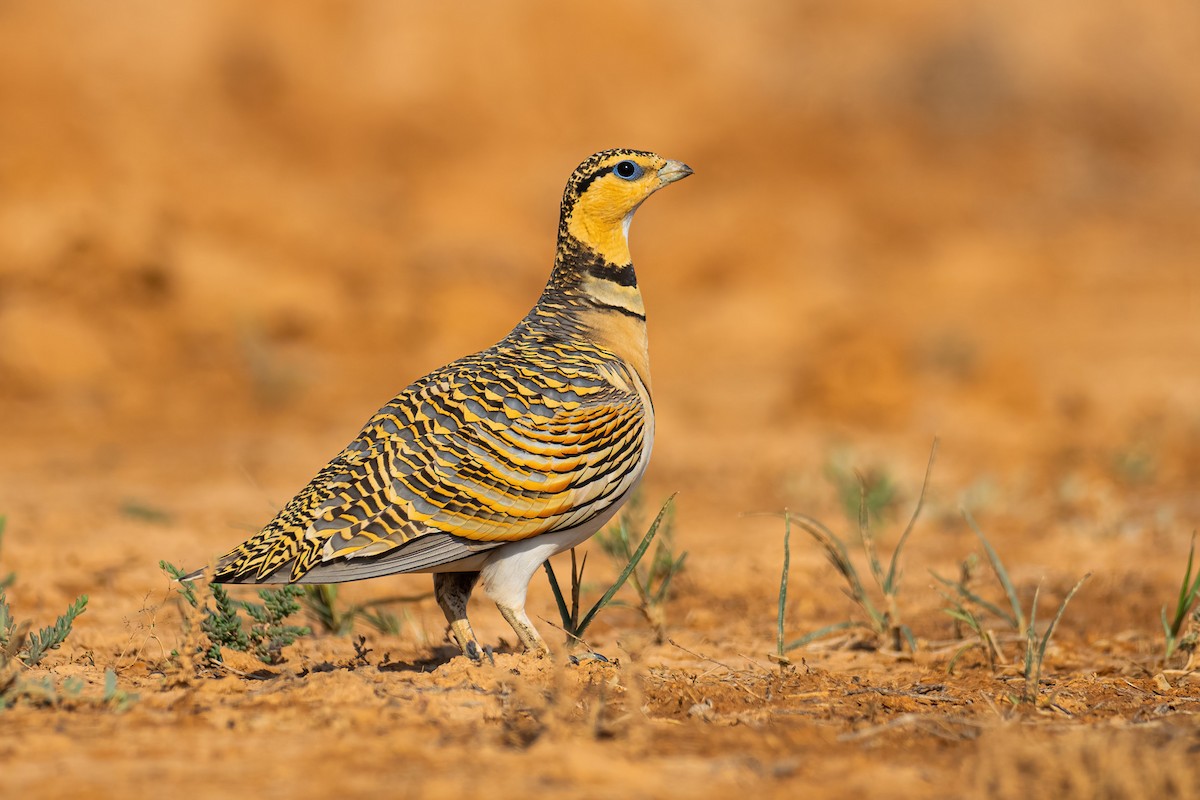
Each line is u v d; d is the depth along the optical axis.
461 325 56.00
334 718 10.72
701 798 9.12
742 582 19.42
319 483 12.01
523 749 10.12
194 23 82.38
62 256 48.09
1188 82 111.50
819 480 28.91
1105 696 12.62
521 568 12.40
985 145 100.50
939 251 81.19
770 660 14.37
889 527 24.20
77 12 77.31
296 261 61.53
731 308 63.25
